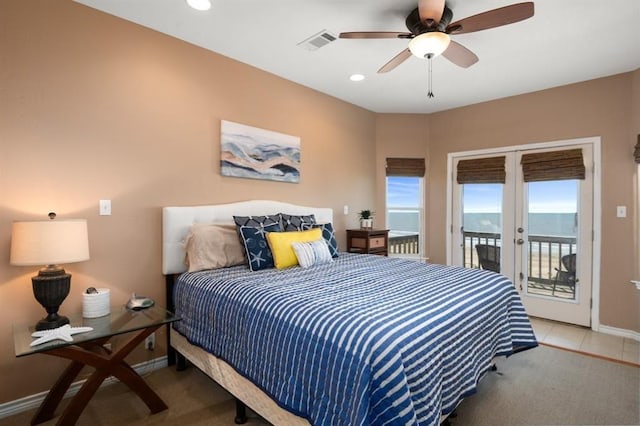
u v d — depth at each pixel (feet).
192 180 9.36
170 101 8.93
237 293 6.47
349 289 6.43
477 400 7.06
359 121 14.78
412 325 4.72
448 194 15.20
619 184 11.09
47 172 7.06
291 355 5.01
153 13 7.90
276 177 11.42
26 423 6.40
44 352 5.46
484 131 14.15
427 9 6.83
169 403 6.98
